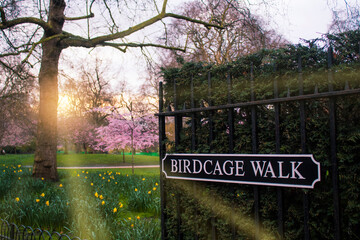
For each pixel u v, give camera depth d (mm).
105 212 4758
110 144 20766
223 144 2771
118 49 10180
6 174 10211
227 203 2689
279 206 2318
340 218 2117
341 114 2264
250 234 2549
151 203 5605
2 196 6664
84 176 9516
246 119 2674
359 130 2070
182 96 3168
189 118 3270
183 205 3033
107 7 8695
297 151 2350
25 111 13500
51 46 9883
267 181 2375
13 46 7723
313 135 2248
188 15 14289
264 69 2588
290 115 2383
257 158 2441
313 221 2219
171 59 13180
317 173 2133
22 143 35094
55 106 10086
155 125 17781
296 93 2359
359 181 2049
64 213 4547
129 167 20344
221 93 2738
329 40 2371
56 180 9836
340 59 2273
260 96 2471
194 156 2875
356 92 1983
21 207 4918
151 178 8594
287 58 2471
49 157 9781
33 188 7707
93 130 30297
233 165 2588
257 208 2441
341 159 2088
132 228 4047
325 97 2145
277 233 2393
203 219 2836
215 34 15875
